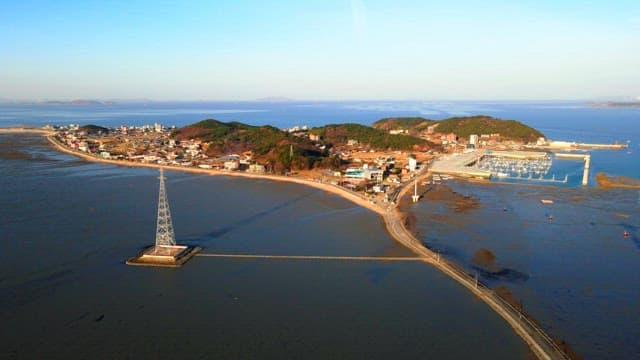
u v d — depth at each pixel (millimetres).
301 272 94250
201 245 110125
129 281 89000
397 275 92750
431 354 65188
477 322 73875
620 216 137125
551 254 104188
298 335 69938
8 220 127875
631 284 87812
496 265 97500
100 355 64500
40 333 70000
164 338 68875
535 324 72312
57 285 86688
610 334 70188
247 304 79875
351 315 76188
